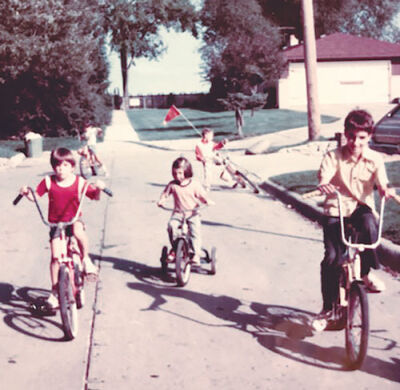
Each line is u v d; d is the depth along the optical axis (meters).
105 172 17.14
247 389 4.52
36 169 20.47
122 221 10.74
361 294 4.61
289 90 46.47
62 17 29.72
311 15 23.28
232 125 38.19
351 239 5.14
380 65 46.03
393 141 16.92
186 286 7.02
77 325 5.66
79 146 30.44
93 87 37.09
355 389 4.47
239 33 32.94
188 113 52.31
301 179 14.16
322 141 22.44
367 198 5.07
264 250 8.59
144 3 67.00
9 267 8.02
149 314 6.10
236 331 5.63
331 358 5.01
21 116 33.47
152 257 8.34
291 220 10.61
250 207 11.95
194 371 4.82
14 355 5.18
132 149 28.05
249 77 32.22
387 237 8.08
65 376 4.77
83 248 5.93
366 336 4.51
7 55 28.42
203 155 13.76
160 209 11.75
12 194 14.58
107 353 5.18
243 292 6.77
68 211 5.81
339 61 46.09
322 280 5.25
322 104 46.28
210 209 11.77
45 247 9.11
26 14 28.36
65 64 30.33
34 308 6.02
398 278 7.06
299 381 4.62
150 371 4.84
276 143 26.12
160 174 17.12
